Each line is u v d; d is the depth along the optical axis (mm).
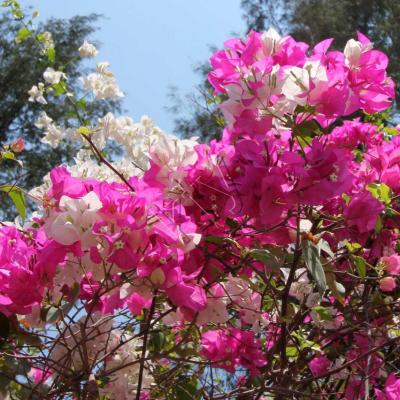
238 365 1404
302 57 1226
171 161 1162
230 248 1273
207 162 1161
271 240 1301
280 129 1205
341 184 1120
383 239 1453
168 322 1296
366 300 1514
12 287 1074
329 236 1466
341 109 1138
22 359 1241
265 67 1158
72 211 1030
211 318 1220
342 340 1577
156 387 1363
